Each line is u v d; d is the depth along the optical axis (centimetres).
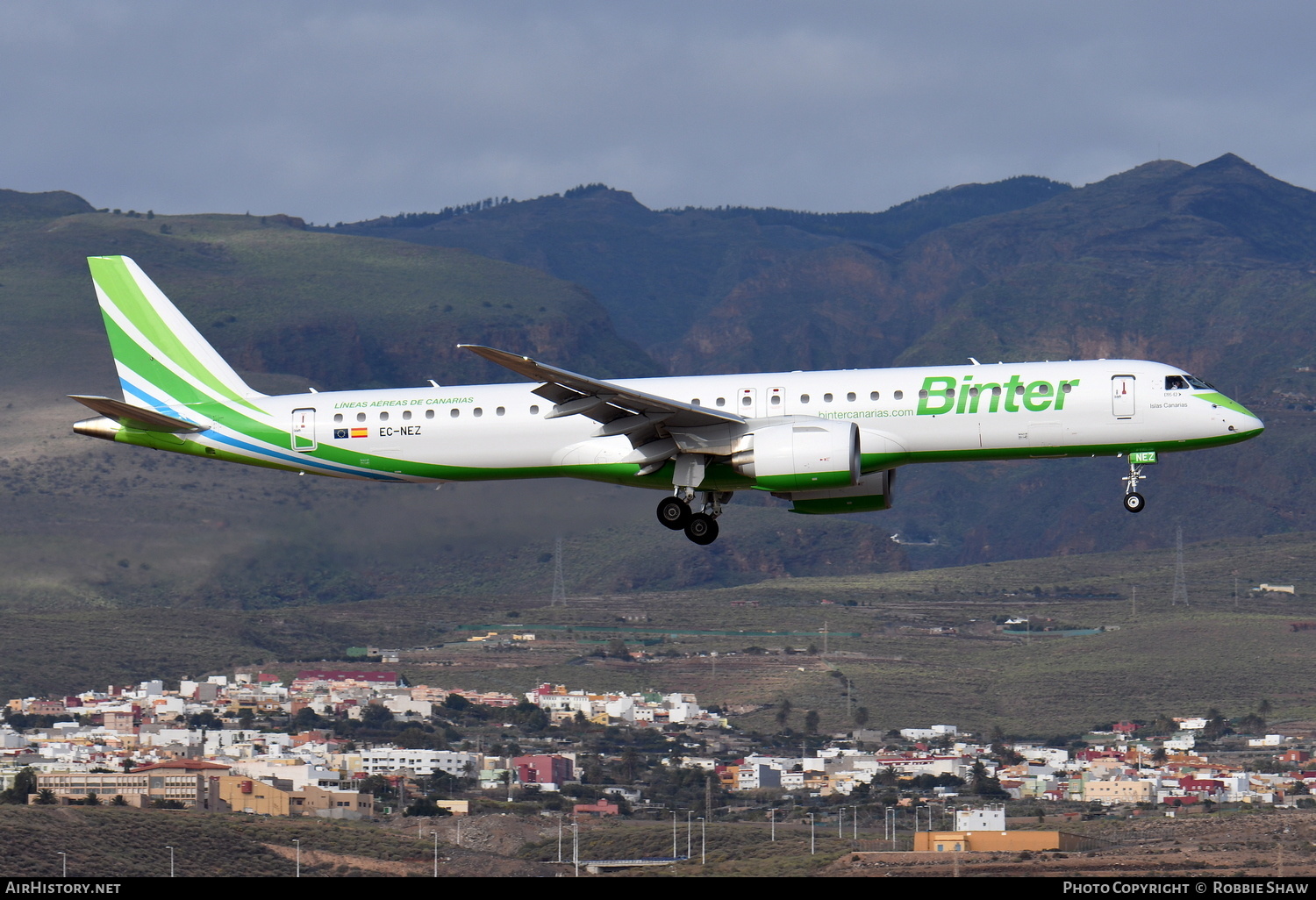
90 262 17925
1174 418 15900
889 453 16088
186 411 17650
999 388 16125
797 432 15675
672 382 16488
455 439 16888
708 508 17138
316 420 17262
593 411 15912
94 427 17725
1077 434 16025
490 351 14388
